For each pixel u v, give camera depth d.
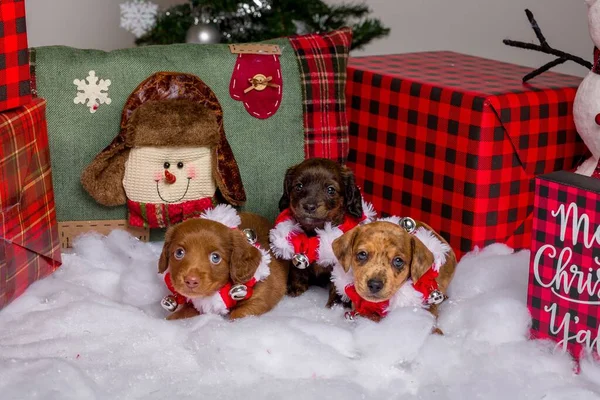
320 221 1.15
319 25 1.72
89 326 1.06
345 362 1.00
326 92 1.32
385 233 1.05
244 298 1.11
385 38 2.23
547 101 1.27
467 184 1.26
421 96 1.30
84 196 1.27
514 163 1.27
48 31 2.06
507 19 2.08
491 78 1.36
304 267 1.15
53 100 1.24
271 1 1.67
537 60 2.05
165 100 1.22
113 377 0.96
